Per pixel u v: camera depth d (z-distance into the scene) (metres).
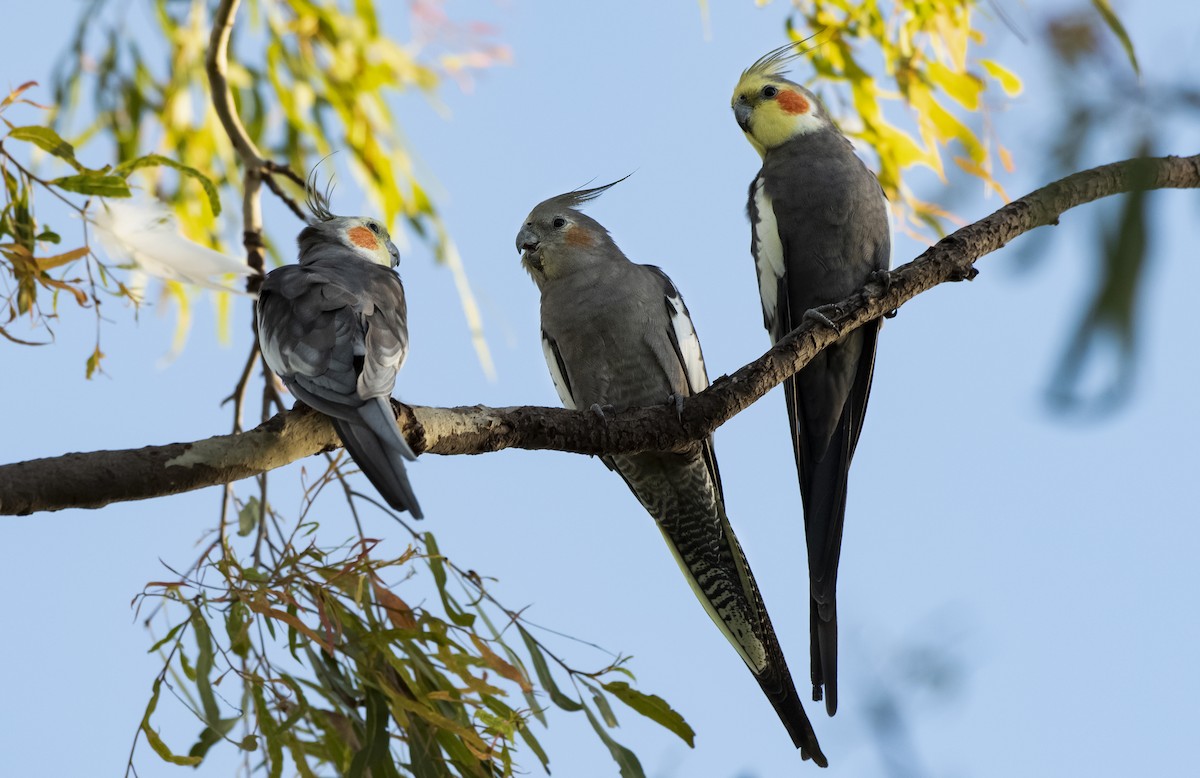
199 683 6.04
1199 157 5.38
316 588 6.20
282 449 5.62
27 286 6.27
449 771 6.48
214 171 11.02
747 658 8.88
